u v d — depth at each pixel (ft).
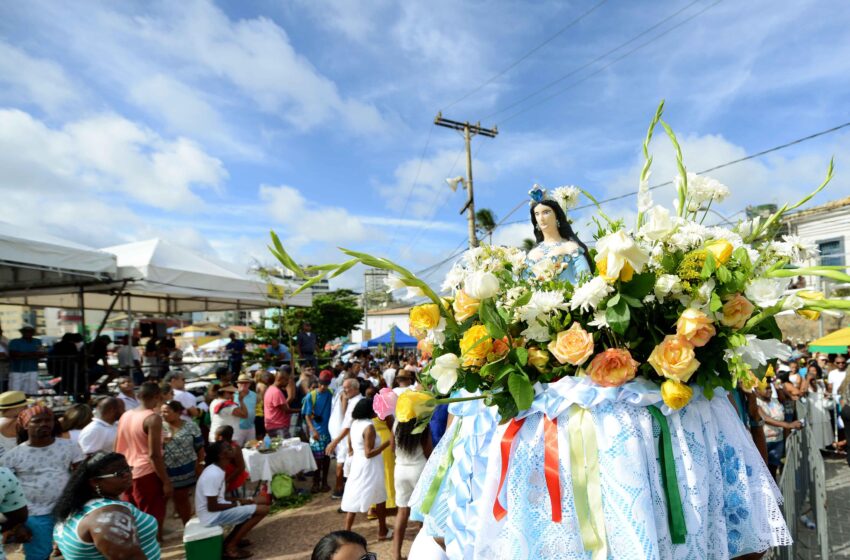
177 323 50.52
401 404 4.25
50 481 14.11
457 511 4.74
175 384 25.17
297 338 45.60
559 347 4.12
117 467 9.35
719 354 4.22
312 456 24.77
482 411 4.83
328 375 30.89
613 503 3.87
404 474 16.16
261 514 18.06
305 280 4.18
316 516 21.63
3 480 11.41
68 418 18.33
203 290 31.30
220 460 18.21
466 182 67.21
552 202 6.24
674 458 4.04
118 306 45.85
